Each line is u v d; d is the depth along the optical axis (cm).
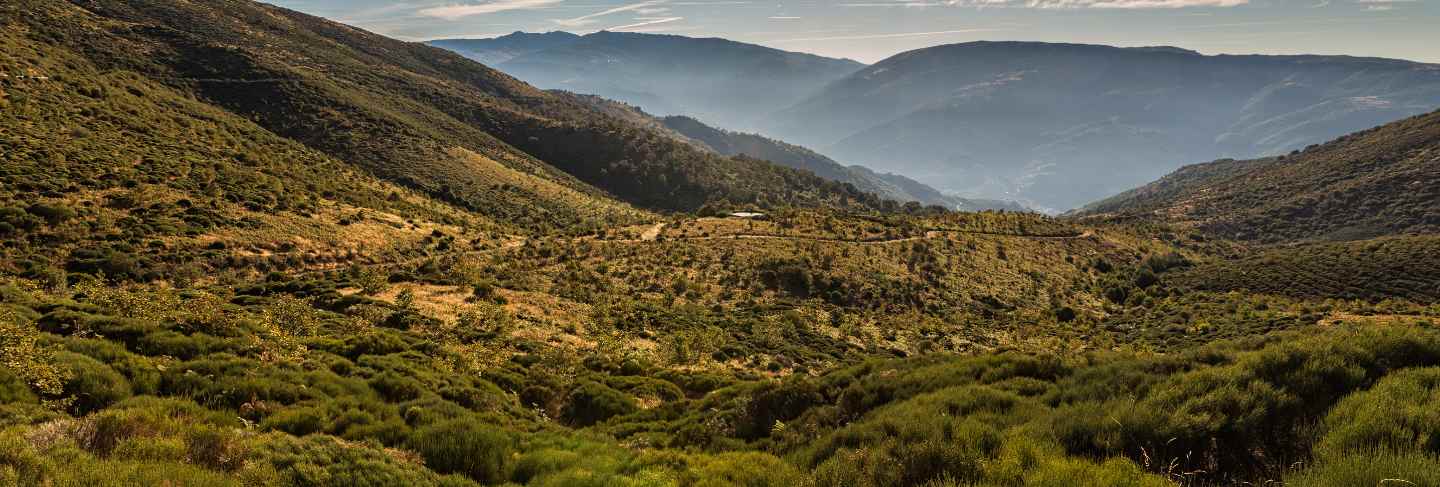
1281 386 1002
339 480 1000
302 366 1800
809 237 9894
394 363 2062
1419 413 796
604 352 3394
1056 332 7038
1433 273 8294
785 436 1351
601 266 7288
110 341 1653
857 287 7994
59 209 4978
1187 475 859
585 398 2173
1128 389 1199
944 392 1366
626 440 1645
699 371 3219
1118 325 7538
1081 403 1158
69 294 3084
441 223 8831
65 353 1358
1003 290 9050
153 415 1107
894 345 5828
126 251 4838
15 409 1065
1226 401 974
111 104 9294
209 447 1023
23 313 1862
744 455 1241
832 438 1204
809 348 4950
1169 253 12731
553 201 13775
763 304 6812
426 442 1284
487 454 1278
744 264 8138
